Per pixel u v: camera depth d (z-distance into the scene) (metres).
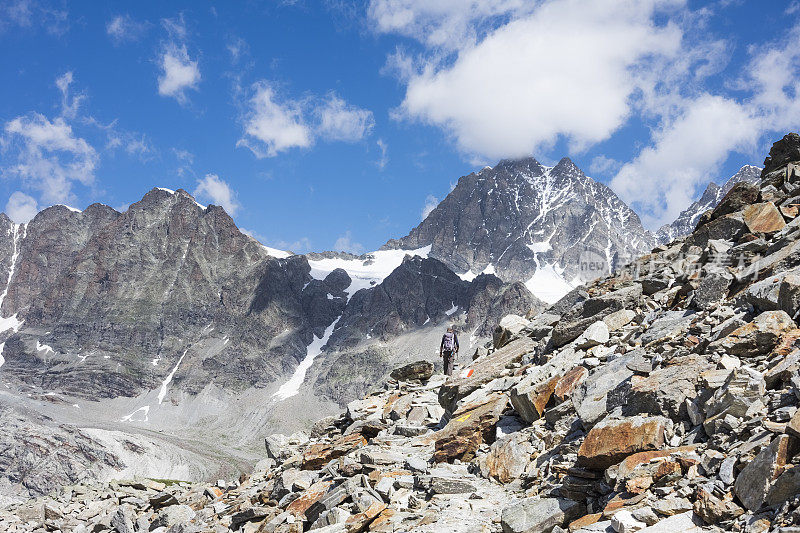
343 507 17.94
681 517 11.46
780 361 14.23
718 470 12.15
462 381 26.91
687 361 16.11
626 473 13.36
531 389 20.44
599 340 22.34
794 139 29.66
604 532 12.05
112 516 28.14
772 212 24.16
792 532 9.43
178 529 23.11
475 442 20.77
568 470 14.93
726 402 13.48
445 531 14.84
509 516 14.43
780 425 11.91
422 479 18.19
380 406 31.58
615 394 16.73
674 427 14.55
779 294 16.70
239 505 23.69
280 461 30.00
